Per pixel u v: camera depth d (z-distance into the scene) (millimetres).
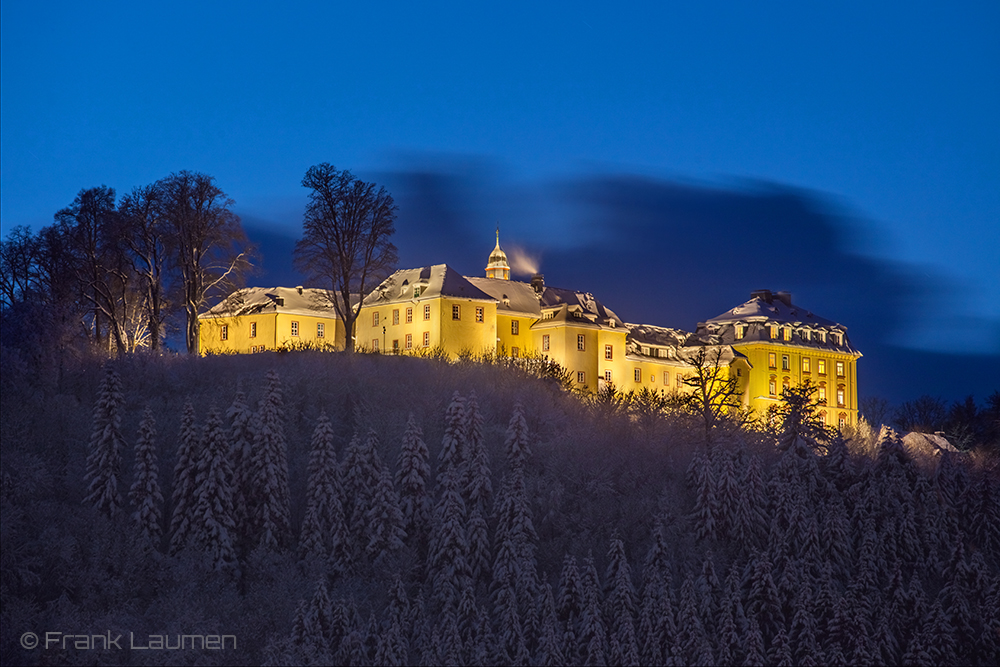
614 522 63625
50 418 62500
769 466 72875
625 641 54500
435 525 58625
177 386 70188
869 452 83125
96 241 84812
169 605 50906
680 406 81938
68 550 51938
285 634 51344
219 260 88438
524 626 55062
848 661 56688
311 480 58594
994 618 60062
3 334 67562
